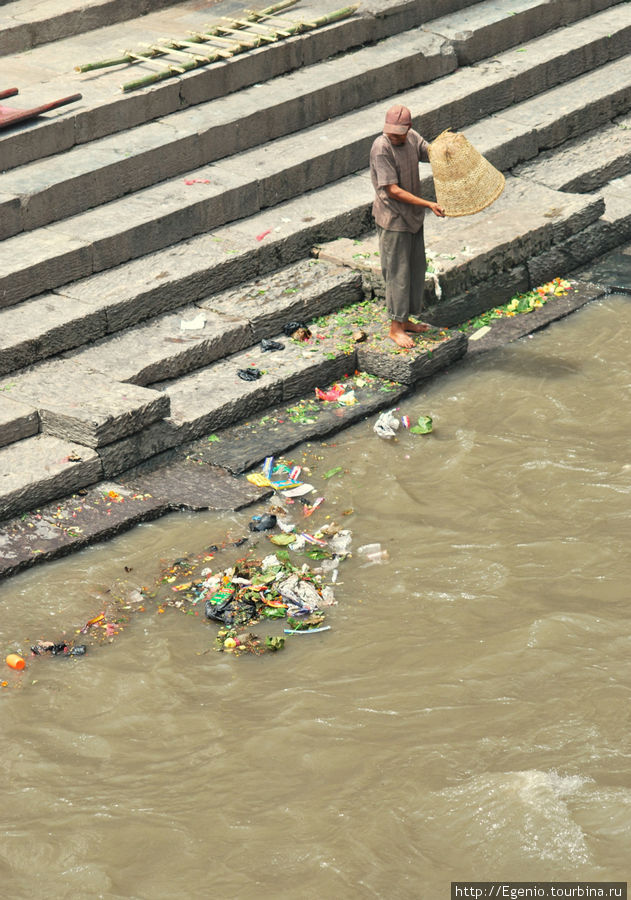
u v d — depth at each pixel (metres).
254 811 22.42
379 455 33.47
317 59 48.31
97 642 26.91
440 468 32.72
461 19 51.66
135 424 32.38
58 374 34.44
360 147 44.78
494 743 23.61
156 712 24.89
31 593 28.42
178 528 30.73
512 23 51.66
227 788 22.95
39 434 32.81
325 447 34.00
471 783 22.70
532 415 34.91
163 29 49.97
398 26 50.50
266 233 40.62
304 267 40.44
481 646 26.17
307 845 21.64
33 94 43.56
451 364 37.66
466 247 40.50
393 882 20.88
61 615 27.73
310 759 23.52
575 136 49.53
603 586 27.75
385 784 22.83
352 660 26.08
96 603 28.11
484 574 28.45
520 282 41.75
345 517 30.97
